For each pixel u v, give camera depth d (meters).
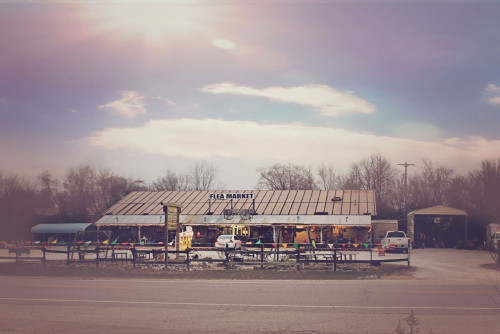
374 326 11.72
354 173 92.00
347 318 12.70
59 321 12.56
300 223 55.94
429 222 56.72
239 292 17.91
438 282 21.19
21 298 16.52
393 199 86.81
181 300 15.96
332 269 27.25
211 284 20.66
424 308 14.08
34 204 78.56
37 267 28.69
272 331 11.33
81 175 87.50
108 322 12.43
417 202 84.19
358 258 37.38
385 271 26.11
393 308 14.12
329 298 16.25
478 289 18.42
